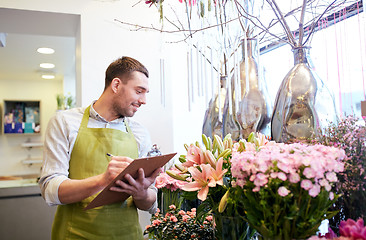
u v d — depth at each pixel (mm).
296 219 803
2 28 2609
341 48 1541
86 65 2361
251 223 860
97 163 1506
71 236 1455
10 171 5457
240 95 1252
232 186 920
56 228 1527
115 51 2416
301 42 1195
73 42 3543
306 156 803
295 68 1179
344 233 801
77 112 1594
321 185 791
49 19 2445
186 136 2697
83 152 1508
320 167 779
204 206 1122
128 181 1265
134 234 1568
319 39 1698
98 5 2404
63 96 5102
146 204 1544
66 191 1345
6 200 3740
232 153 972
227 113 1379
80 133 1528
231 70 1482
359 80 1430
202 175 1024
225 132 1396
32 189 3830
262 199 811
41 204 3854
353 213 1015
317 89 1122
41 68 4785
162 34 1566
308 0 1279
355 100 1462
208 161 1050
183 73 2688
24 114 5621
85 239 1452
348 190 1025
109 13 2420
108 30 2414
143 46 2475
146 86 1556
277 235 812
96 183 1302
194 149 1086
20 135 5547
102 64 2389
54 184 1374
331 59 1614
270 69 2146
